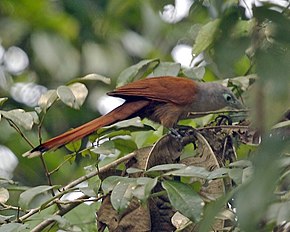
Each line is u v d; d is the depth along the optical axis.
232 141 9.85
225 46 5.85
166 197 9.34
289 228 7.49
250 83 11.66
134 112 11.65
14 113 10.05
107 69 19.66
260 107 5.20
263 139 5.28
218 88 12.35
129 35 19.38
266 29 5.41
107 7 16.62
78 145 10.46
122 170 9.98
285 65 5.09
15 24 20.08
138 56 19.61
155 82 12.16
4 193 9.81
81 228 10.19
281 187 7.01
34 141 17.53
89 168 10.23
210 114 11.41
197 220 7.55
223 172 7.69
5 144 17.55
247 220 5.15
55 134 18.86
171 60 18.97
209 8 7.34
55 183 17.03
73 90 10.23
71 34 19.92
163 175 7.98
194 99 12.24
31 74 19.94
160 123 12.25
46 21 19.95
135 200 9.05
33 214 9.59
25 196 8.73
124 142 10.81
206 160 9.55
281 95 5.09
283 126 6.62
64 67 19.75
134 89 11.88
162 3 8.70
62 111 19.02
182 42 14.29
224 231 8.40
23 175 17.53
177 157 9.75
